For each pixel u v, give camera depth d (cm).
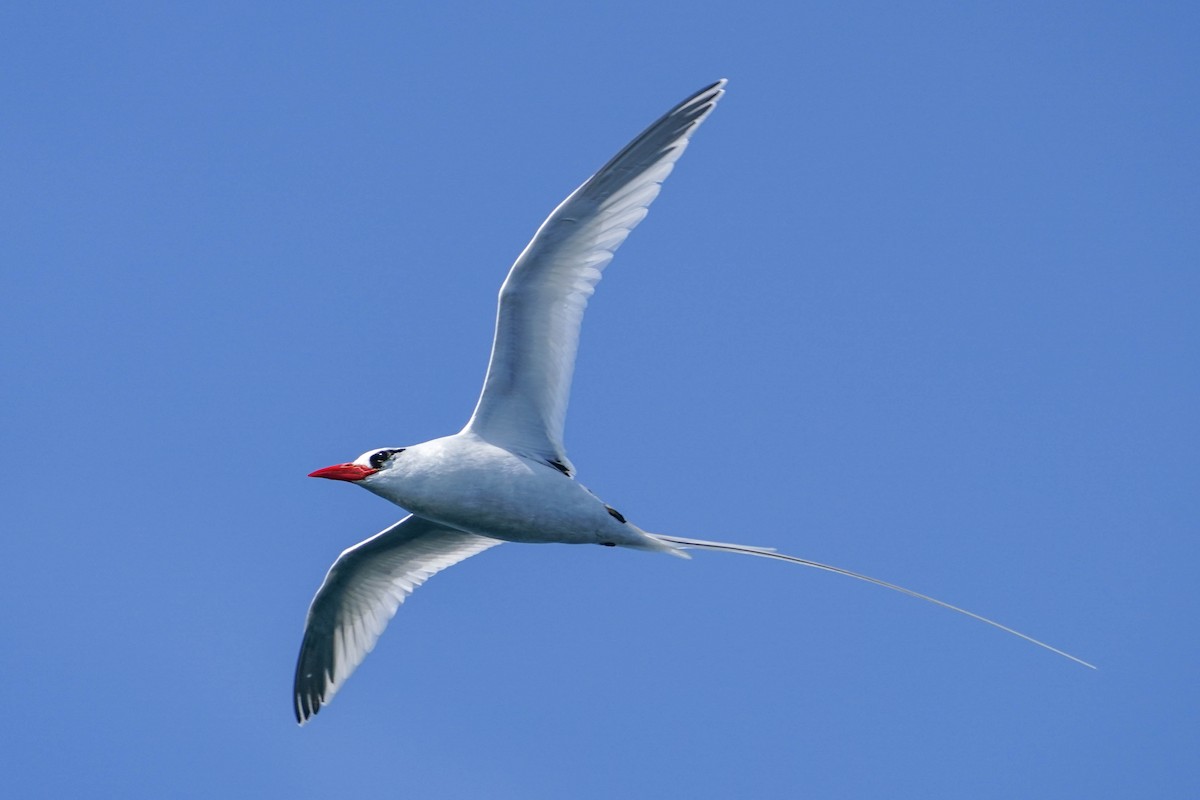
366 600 1862
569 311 1560
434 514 1614
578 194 1517
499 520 1603
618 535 1606
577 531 1602
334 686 1881
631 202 1552
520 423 1599
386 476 1603
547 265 1544
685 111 1556
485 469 1575
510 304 1552
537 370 1575
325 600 1858
